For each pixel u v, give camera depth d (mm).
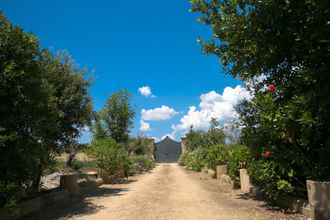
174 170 40906
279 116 9484
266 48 10523
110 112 30156
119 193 16188
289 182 10266
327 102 8539
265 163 10555
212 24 11961
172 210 11023
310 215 8578
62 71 15039
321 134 9477
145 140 58406
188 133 51219
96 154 22266
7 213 9039
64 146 14977
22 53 9570
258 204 11820
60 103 14383
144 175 31156
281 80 10914
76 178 15547
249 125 11453
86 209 11602
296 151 9750
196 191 16547
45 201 11906
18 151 9016
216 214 10164
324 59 9039
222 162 23609
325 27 8500
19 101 9328
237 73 12156
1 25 9469
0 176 8883
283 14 9484
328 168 9164
